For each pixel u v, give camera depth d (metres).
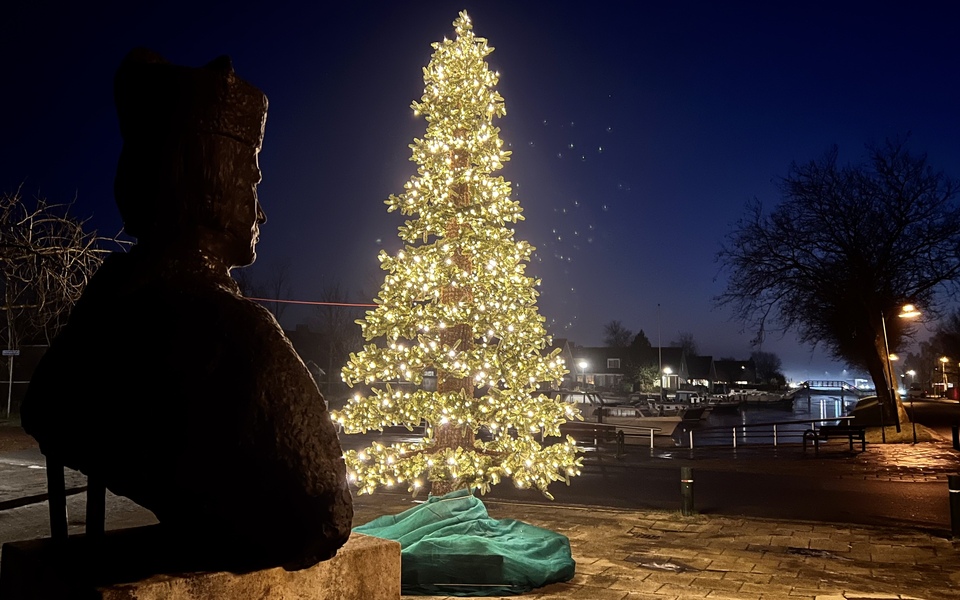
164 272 3.20
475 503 7.86
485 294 8.72
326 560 3.35
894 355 31.66
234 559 3.14
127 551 3.32
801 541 9.59
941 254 27.77
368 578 3.58
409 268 8.73
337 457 3.06
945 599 6.84
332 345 49.06
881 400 28.12
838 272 28.19
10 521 10.68
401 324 8.57
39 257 14.14
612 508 12.18
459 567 6.73
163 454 2.96
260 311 3.18
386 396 8.26
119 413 3.04
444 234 9.12
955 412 41.72
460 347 8.90
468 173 8.71
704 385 98.31
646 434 29.31
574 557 8.52
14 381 28.22
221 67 3.43
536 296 8.88
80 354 3.23
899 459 20.30
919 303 28.78
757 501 13.66
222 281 3.29
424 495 13.53
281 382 2.97
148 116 3.36
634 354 84.44
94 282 3.44
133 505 12.15
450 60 9.23
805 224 28.67
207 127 3.31
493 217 8.78
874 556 8.75
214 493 2.96
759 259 29.42
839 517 11.99
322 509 3.00
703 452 23.36
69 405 3.20
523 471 8.16
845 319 29.83
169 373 2.99
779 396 83.00
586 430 25.25
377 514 11.48
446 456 8.11
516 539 7.54
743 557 8.62
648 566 8.10
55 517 3.37
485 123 9.09
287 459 2.92
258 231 3.56
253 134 3.46
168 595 2.88
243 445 2.90
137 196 3.36
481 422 8.39
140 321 3.11
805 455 21.59
